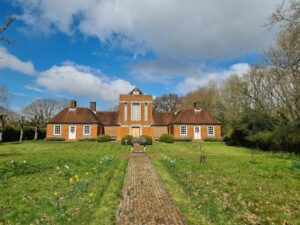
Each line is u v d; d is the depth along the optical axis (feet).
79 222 14.25
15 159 41.14
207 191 21.52
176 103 116.06
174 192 21.20
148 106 105.91
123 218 15.06
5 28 35.09
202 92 160.25
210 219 15.19
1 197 18.95
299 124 55.01
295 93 52.49
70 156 47.67
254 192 21.27
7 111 92.48
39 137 129.39
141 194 20.45
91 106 115.75
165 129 111.34
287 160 42.75
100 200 18.56
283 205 17.93
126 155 50.85
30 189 21.44
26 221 14.37
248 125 73.46
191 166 35.32
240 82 110.11
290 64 51.70
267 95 90.53
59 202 17.51
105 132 109.50
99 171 30.73
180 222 14.55
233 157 49.80
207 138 96.37
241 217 15.70
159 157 47.01
